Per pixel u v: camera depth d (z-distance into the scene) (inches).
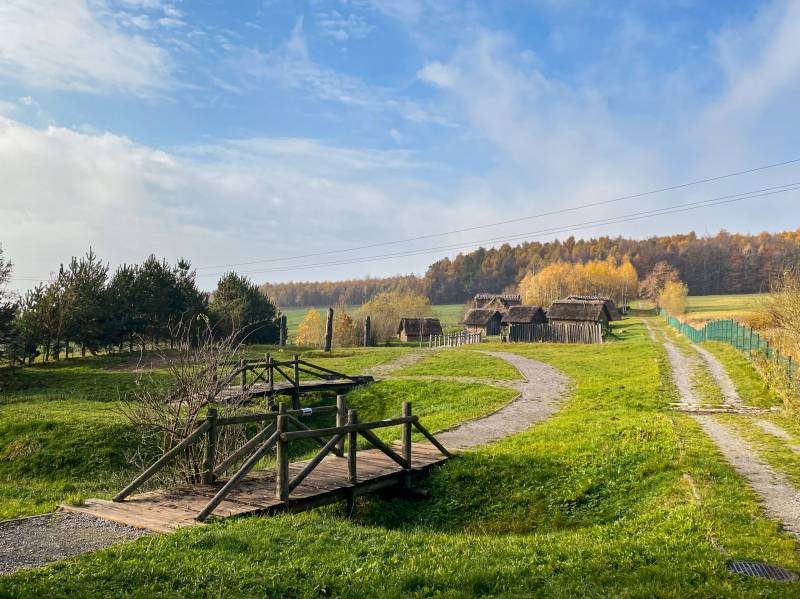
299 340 2731.3
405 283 7377.0
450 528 466.6
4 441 801.6
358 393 1147.9
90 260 1754.4
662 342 2016.5
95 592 247.3
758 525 351.6
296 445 866.1
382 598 255.0
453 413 889.5
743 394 957.2
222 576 268.8
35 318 1572.3
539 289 4311.0
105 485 660.1
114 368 1481.3
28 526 362.3
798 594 251.0
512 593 261.6
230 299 2188.7
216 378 574.2
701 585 262.4
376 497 515.5
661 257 6545.3
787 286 1205.7
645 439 604.4
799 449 580.4
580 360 1530.5
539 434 675.4
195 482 485.4
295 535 341.7
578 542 346.9
